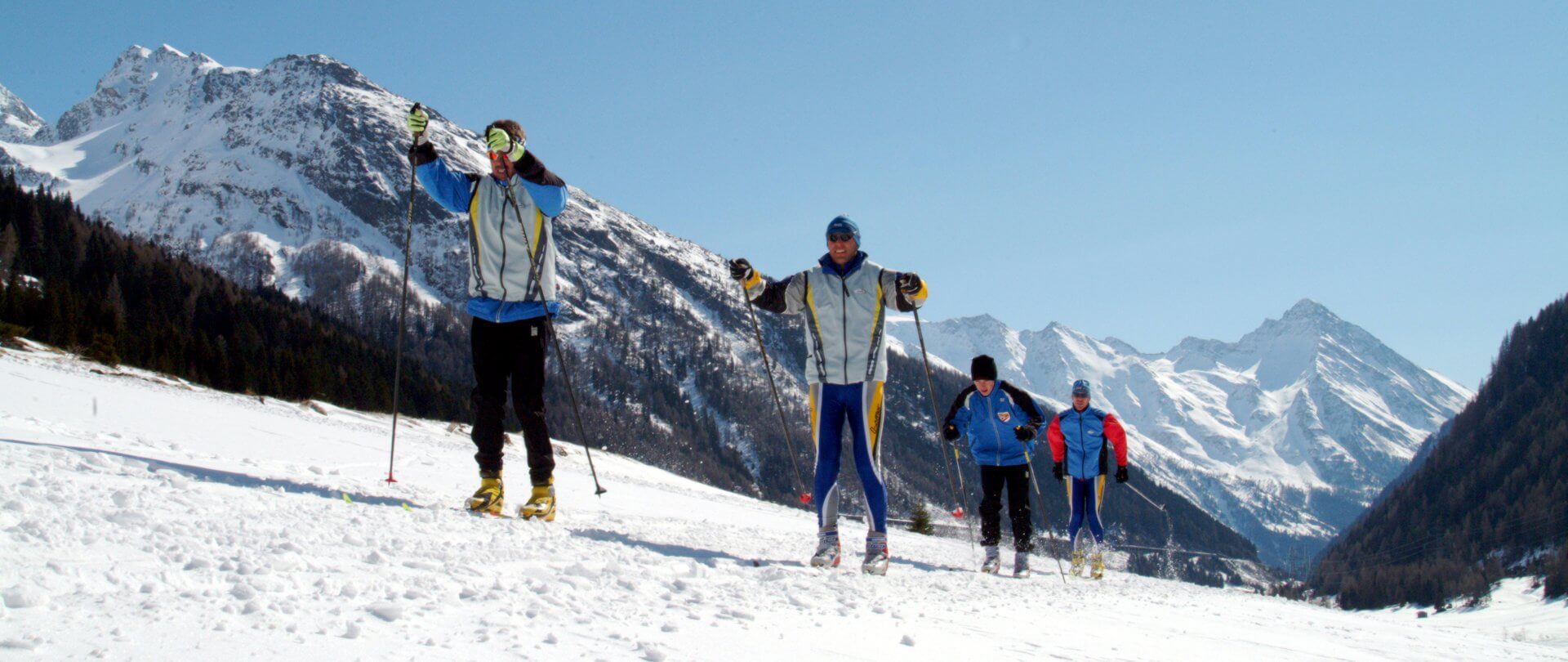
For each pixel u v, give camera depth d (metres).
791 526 13.69
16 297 37.09
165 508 3.26
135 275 70.25
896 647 2.85
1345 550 121.44
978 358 8.23
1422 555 104.88
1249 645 4.23
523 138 5.18
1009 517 8.30
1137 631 4.15
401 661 1.91
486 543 3.72
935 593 4.48
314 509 3.83
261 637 1.93
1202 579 115.25
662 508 11.48
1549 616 37.69
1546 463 107.88
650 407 168.00
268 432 11.97
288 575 2.50
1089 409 9.20
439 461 12.46
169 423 9.91
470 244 5.43
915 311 5.55
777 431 179.38
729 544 6.21
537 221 5.35
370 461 10.45
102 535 2.55
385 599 2.42
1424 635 6.32
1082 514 9.26
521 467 13.99
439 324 183.25
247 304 75.25
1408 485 129.12
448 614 2.36
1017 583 6.38
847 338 5.44
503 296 5.37
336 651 1.91
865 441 5.44
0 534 2.37
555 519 5.60
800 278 5.58
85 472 3.84
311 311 92.31
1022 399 8.16
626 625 2.57
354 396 57.47
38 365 18.09
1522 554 91.50
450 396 66.94
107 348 31.50
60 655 1.64
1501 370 142.12
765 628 2.84
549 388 128.25
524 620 2.40
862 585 4.31
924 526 27.94
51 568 2.16
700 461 150.38
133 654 1.71
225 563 2.51
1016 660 2.90
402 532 3.62
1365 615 9.92
